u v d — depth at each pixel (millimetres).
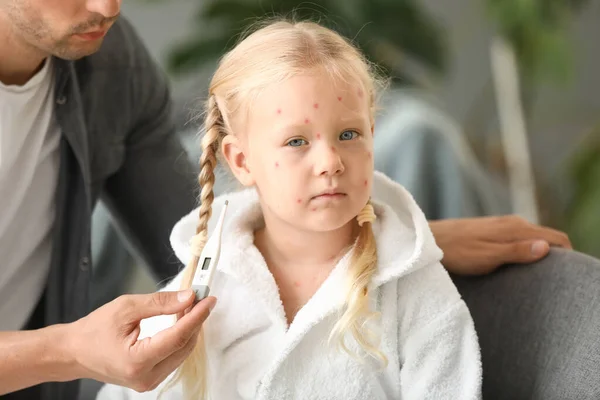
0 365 1423
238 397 1479
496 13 3215
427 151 2346
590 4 4004
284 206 1371
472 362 1416
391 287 1449
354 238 1494
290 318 1479
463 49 4086
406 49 3240
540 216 3768
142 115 2049
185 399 1476
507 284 1596
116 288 2473
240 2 3068
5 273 1833
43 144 1832
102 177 1977
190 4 3881
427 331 1425
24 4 1602
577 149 3291
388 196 1602
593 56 4047
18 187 1794
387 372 1426
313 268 1481
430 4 4055
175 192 2074
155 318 1515
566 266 1527
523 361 1519
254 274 1472
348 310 1380
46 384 1898
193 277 1442
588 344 1428
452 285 1466
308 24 1504
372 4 3166
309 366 1418
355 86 1384
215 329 1497
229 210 1613
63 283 1907
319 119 1348
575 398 1412
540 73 3283
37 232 1869
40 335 1430
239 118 1445
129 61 1996
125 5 3850
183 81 3570
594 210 3105
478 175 2539
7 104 1731
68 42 1651
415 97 2691
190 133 2412
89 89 1910
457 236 1675
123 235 2188
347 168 1356
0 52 1698
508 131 3504
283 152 1361
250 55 1436
